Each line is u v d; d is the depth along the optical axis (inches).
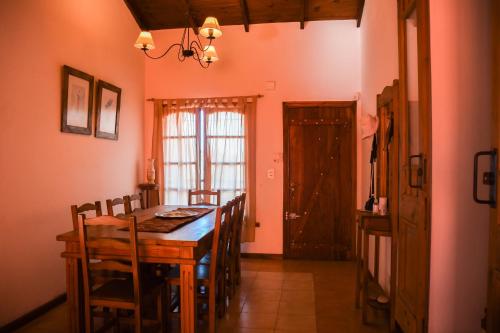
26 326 112.8
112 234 97.0
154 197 195.3
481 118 79.4
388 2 128.8
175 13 187.5
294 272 167.5
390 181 117.9
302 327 110.8
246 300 132.6
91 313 91.3
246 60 194.1
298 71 191.0
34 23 120.2
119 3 173.6
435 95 80.4
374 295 123.3
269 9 181.8
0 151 107.1
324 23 189.6
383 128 127.9
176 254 91.0
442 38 80.0
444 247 80.7
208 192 169.6
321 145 189.6
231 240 131.6
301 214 191.0
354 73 187.5
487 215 79.7
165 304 103.0
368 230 113.0
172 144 197.2
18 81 113.6
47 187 126.5
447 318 81.0
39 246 122.4
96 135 155.1
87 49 148.6
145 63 200.1
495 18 62.9
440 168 80.6
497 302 62.1
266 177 192.2
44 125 124.9
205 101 194.2
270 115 192.4
